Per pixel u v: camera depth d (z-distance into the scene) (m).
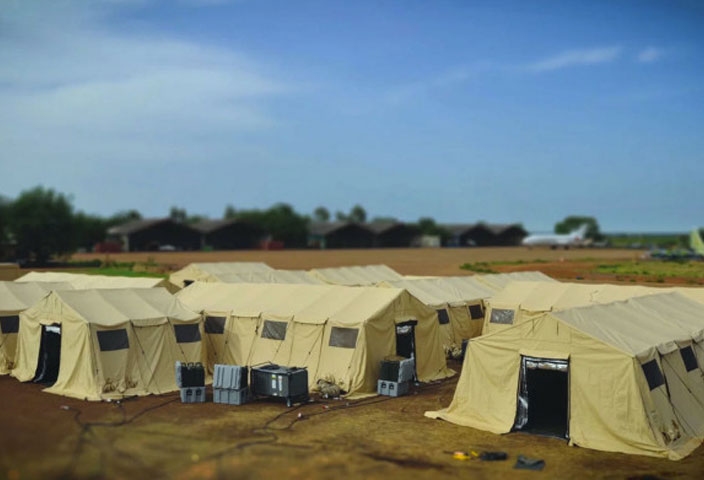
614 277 64.88
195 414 18.53
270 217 154.38
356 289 25.38
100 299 23.06
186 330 24.11
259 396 21.11
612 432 16.45
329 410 19.56
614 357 16.75
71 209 82.50
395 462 14.64
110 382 20.98
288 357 23.95
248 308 26.08
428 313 25.36
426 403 20.80
